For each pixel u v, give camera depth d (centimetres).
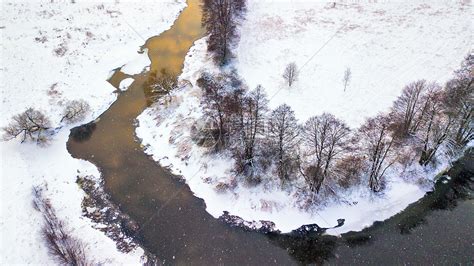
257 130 6450
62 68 8081
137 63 8275
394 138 6569
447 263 5488
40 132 7038
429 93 6788
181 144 6812
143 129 7162
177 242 5784
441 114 6712
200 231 5900
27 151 6819
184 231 5903
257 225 5916
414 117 6744
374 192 6116
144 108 7462
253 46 8394
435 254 5575
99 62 8262
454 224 5881
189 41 8769
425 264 5484
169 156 6756
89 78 7962
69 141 7056
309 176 6103
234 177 6334
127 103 7581
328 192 6066
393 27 8775
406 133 6638
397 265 5488
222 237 5831
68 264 5425
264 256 5634
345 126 6488
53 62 8162
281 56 8144
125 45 8650
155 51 8531
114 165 6712
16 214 5956
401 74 7725
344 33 8656
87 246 5688
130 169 6650
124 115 7394
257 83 7594
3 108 7319
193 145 6744
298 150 6341
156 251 5703
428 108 6638
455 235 5766
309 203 6012
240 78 7675
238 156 6444
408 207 6072
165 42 8750
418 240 5725
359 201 6059
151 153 6838
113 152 6881
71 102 7388
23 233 5738
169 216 6075
